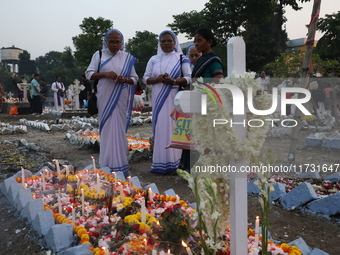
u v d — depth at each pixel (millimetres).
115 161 5145
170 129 5223
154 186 4211
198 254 2447
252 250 2346
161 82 5148
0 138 9773
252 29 24969
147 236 2773
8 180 4617
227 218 2248
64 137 9703
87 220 3133
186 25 30047
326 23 16125
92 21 33844
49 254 2779
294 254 2355
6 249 3041
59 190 4152
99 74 5023
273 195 3990
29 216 3488
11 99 23156
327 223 3373
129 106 5363
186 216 2641
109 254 2479
